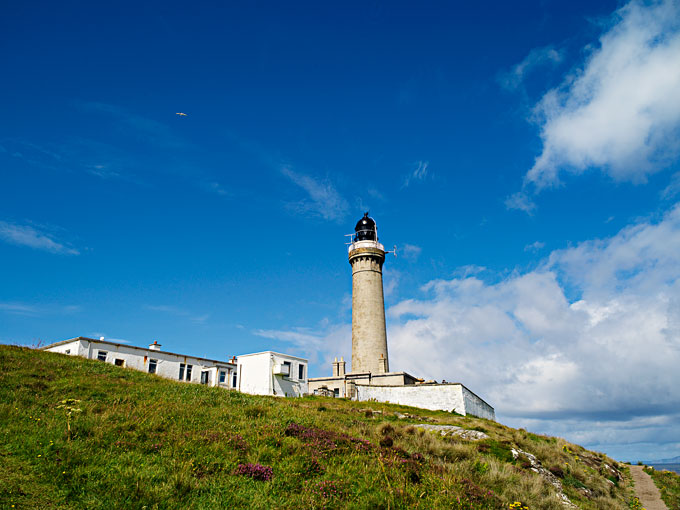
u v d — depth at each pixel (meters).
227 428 25.73
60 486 16.50
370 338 79.25
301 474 20.75
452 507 19.88
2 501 14.77
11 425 21.47
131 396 30.31
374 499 18.94
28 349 43.25
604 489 37.41
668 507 37.94
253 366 58.41
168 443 21.75
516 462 33.69
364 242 85.06
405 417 52.16
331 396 68.69
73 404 26.38
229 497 17.66
